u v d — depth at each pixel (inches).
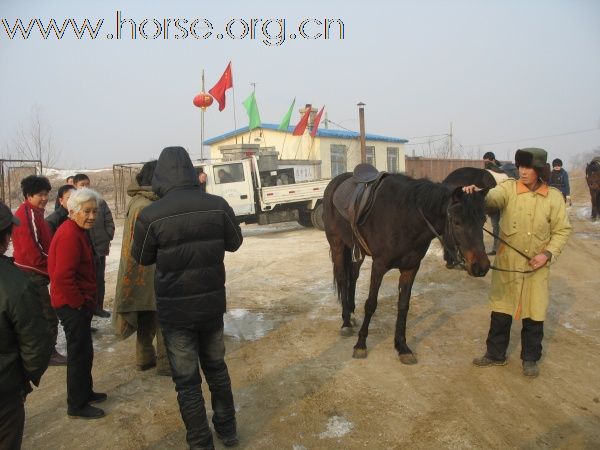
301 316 230.4
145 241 111.3
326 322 220.2
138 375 170.2
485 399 144.5
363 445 123.1
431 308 235.3
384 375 163.0
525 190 154.0
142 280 157.0
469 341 190.9
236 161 538.6
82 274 137.7
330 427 132.0
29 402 153.2
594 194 515.5
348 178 223.0
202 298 112.3
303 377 163.6
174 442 128.0
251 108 868.0
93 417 140.7
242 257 387.2
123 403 149.4
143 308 157.5
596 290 259.0
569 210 615.2
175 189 114.7
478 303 241.4
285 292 275.3
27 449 126.3
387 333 203.8
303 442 125.3
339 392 151.8
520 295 154.7
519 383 154.0
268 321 224.8
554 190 153.9
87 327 139.0
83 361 138.7
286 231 583.8
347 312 205.0
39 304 85.6
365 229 181.3
